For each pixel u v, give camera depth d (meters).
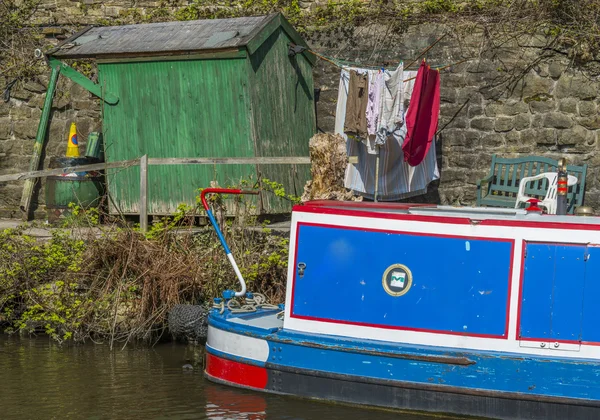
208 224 9.38
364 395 6.45
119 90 11.33
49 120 13.11
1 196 13.30
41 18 13.42
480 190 11.52
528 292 6.26
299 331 6.76
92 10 13.41
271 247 9.30
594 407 5.96
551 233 6.24
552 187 10.30
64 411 6.53
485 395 6.15
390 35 12.31
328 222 6.70
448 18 12.07
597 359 6.07
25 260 9.27
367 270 6.59
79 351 8.49
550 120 11.63
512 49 11.77
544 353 6.19
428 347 6.35
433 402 6.27
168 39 11.18
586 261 6.17
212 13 13.10
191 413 6.42
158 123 11.20
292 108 11.91
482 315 6.33
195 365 7.90
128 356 8.27
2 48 13.37
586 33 11.46
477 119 11.94
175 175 11.13
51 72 13.01
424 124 10.82
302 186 12.01
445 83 12.04
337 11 12.55
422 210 6.87
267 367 6.80
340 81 11.48
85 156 11.92
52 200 11.62
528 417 6.09
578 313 6.16
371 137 10.92
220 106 10.88
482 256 6.36
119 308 8.96
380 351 6.37
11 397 6.89
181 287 9.02
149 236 9.23
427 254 6.47
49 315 8.98
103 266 9.15
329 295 6.68
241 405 6.58
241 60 10.69
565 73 11.56
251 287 9.12
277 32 11.50
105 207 11.79
